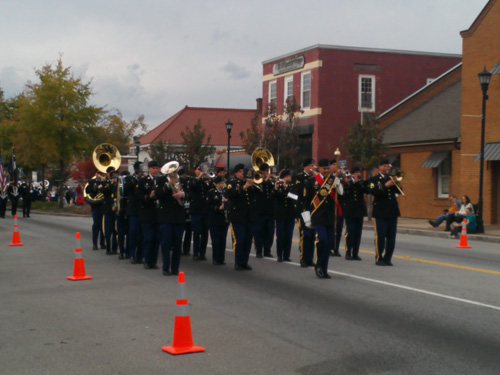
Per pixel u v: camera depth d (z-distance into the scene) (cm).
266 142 3266
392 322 788
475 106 2572
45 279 1116
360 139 2773
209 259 1411
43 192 4947
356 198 1366
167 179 1141
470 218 2091
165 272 1169
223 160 4294
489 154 2433
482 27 2541
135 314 833
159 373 589
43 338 713
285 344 688
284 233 1357
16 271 1212
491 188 2514
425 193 2925
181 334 659
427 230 2264
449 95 3297
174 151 3859
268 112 3375
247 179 1188
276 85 4003
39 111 3644
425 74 3816
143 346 680
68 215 3453
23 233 2098
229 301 918
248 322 788
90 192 1587
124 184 1327
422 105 3338
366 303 901
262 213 1428
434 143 2820
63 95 3666
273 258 1423
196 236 1395
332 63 3638
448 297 942
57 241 1820
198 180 1379
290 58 3844
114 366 611
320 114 3616
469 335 727
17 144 4091
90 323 782
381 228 1280
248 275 1163
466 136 2606
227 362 623
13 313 840
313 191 1115
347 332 740
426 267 1267
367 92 3709
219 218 1297
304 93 3750
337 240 1441
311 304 896
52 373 590
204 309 864
